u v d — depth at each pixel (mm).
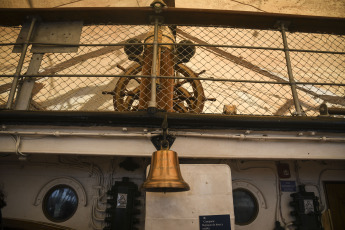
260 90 5828
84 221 3354
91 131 2547
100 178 3510
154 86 2570
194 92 3852
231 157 2564
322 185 3721
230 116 2529
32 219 3330
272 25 3141
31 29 3027
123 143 2557
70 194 3512
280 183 3670
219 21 3066
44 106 5445
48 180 3486
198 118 2486
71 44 2943
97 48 5707
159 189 2393
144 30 5586
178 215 2373
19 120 2527
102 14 3006
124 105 3934
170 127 2527
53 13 3031
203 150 2564
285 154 2611
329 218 3381
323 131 2609
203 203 2418
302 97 5629
